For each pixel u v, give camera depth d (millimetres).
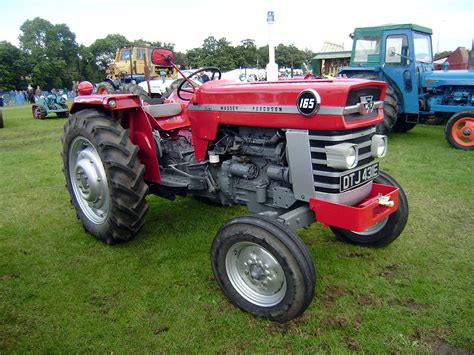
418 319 2338
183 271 2928
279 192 2625
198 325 2328
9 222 3871
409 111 7582
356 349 2117
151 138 3285
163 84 12273
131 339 2225
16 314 2465
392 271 2873
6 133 9789
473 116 6562
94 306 2533
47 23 60312
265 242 2205
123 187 3025
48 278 2865
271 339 2201
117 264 3049
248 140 2744
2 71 45156
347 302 2514
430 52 8047
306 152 2359
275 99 2461
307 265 2143
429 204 4137
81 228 3721
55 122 12305
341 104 2174
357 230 2252
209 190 3146
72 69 57531
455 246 3232
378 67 7762
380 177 2988
